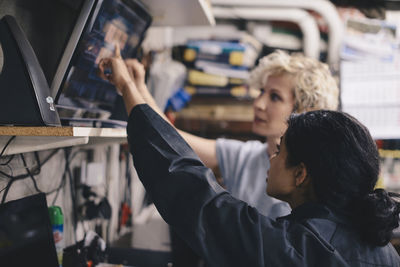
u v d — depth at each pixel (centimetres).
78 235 176
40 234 117
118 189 228
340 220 83
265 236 77
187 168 86
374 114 296
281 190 91
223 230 78
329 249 76
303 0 309
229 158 163
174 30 339
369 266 78
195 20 172
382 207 79
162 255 171
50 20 145
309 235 78
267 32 341
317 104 146
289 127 90
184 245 169
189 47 335
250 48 332
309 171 84
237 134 341
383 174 308
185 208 81
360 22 318
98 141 149
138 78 139
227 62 331
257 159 160
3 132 95
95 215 175
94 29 116
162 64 251
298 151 85
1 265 98
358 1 330
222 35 337
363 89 297
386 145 306
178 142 92
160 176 86
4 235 100
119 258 172
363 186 82
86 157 185
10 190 127
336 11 331
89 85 130
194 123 338
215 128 338
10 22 98
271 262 74
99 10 113
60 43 153
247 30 341
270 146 158
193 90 335
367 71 296
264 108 156
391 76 292
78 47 112
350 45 318
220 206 80
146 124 94
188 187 83
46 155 149
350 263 77
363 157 81
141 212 276
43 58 141
